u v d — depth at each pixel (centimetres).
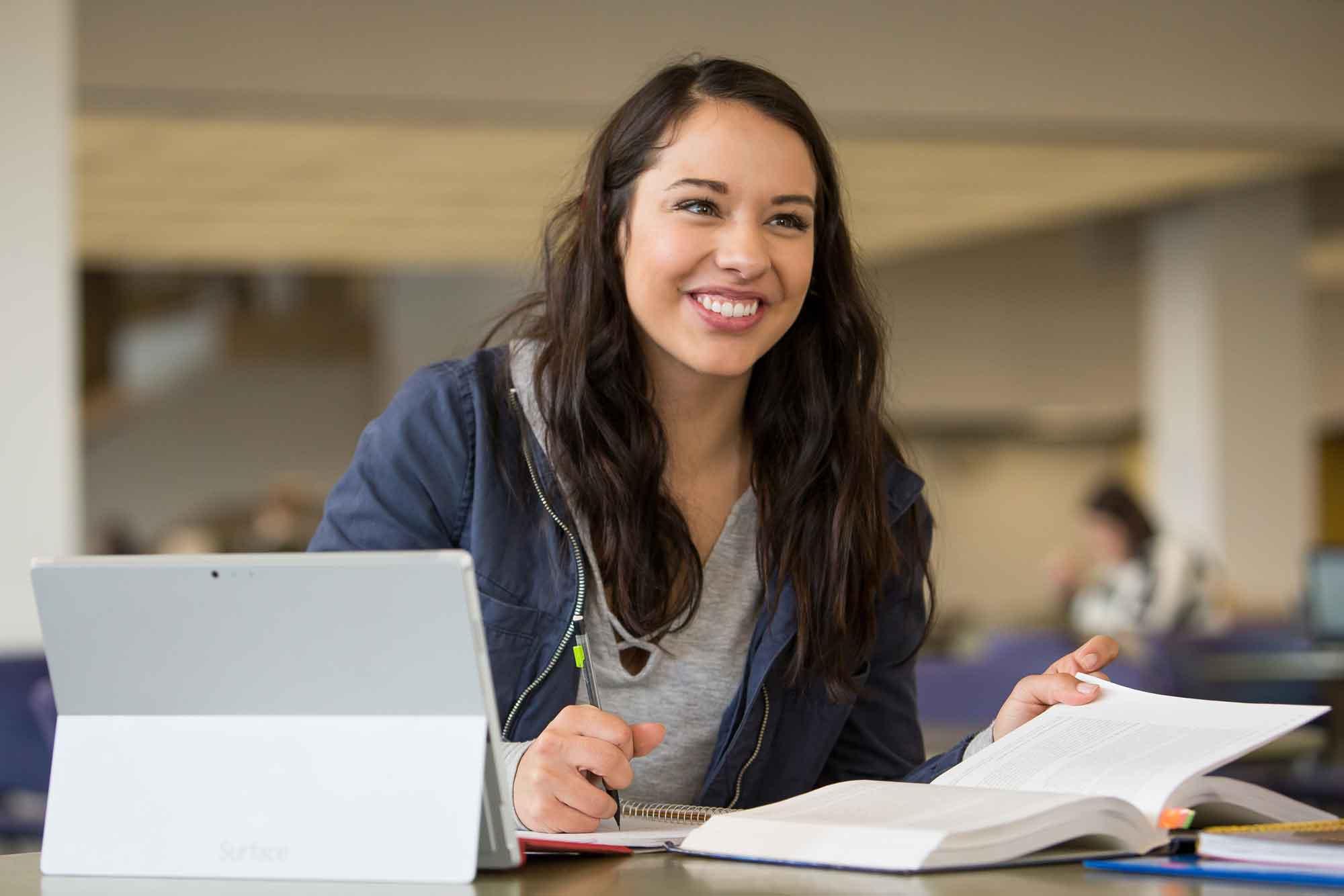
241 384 1706
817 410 203
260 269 1219
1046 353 1284
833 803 150
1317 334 1347
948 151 800
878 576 203
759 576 202
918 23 730
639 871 134
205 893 128
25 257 479
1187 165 855
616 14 697
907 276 1265
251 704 136
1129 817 137
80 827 139
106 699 140
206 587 134
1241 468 1000
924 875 127
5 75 481
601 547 194
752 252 182
